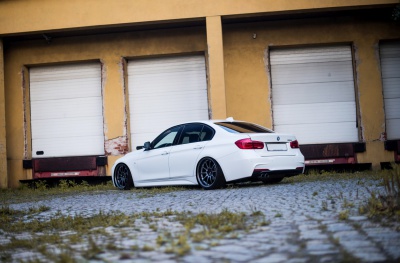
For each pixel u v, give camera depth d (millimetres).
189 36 14891
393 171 5359
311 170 14344
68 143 15523
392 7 13703
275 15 14188
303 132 14703
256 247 3754
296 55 14836
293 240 3939
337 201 6160
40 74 15719
